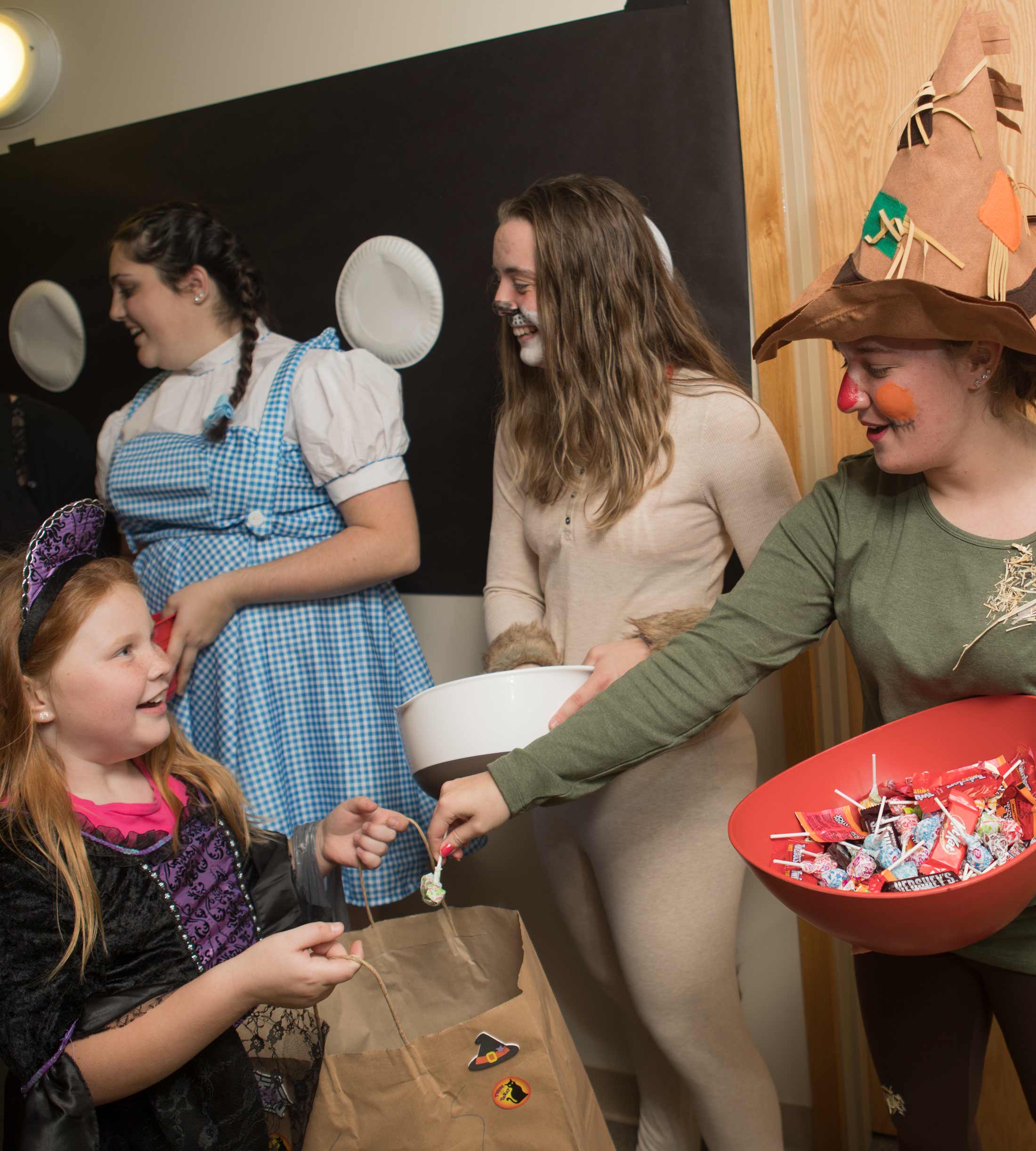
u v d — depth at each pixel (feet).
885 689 3.55
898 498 3.45
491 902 6.63
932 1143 3.60
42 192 7.48
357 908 6.02
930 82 3.09
